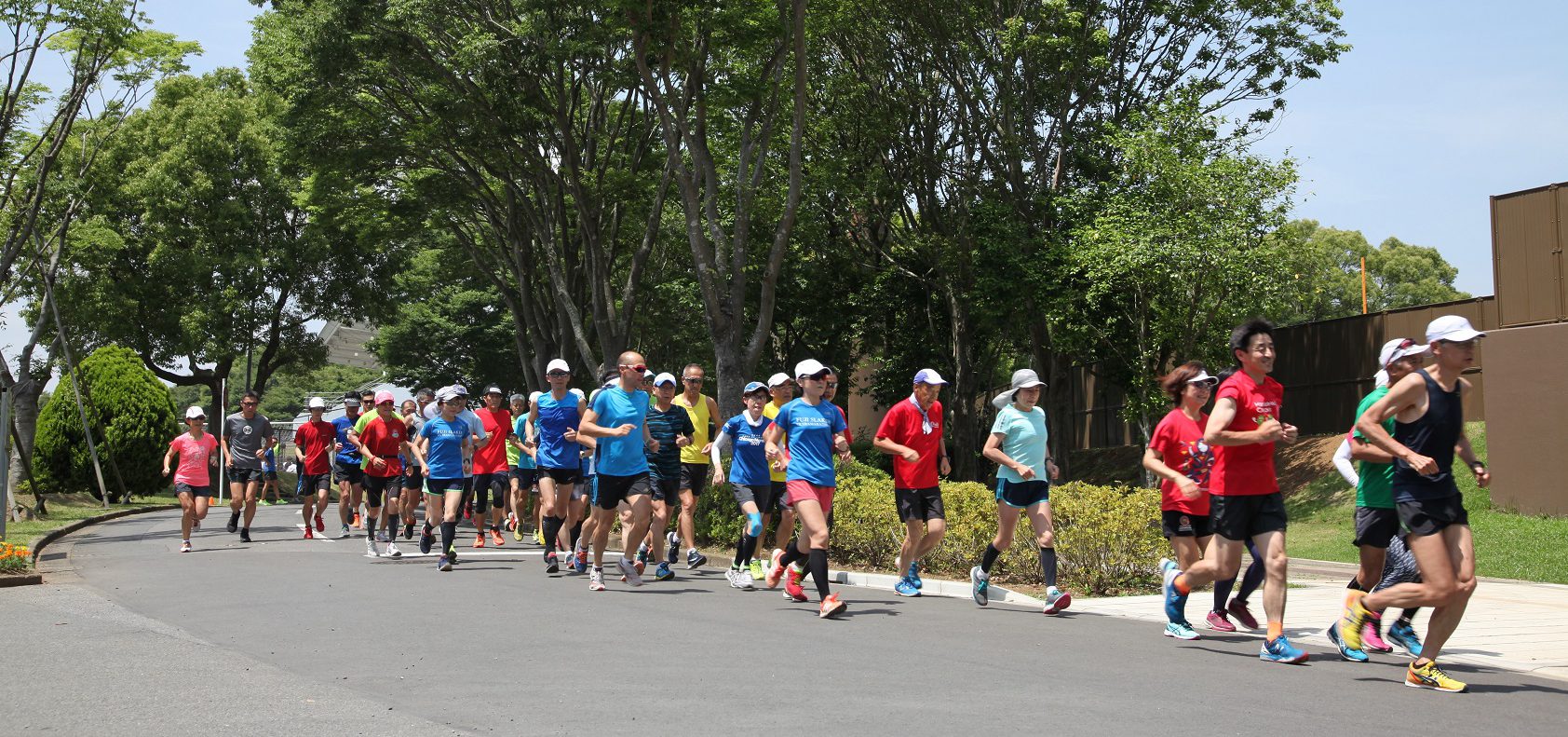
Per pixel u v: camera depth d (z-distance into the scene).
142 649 7.69
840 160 27.45
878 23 27.02
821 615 9.30
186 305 41.81
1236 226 23.81
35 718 5.69
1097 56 26.05
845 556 14.01
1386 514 7.66
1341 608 10.24
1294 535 23.77
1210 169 24.03
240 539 17.66
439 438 13.28
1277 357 30.61
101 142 27.23
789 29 19.61
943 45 26.62
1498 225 21.39
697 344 36.44
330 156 23.17
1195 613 9.81
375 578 12.10
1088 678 6.73
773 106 20.98
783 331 34.19
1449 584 6.44
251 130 41.97
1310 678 6.81
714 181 20.22
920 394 10.63
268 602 10.16
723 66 21.23
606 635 8.30
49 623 8.92
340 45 20.86
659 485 12.18
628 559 11.38
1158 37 27.72
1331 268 60.69
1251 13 27.11
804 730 5.41
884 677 6.71
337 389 85.44
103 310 39.81
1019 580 12.04
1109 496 12.12
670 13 18.48
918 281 31.19
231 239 42.22
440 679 6.64
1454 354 6.41
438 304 54.69
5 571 12.01
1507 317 21.22
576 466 12.52
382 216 26.17
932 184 29.16
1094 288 25.19
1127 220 24.73
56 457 31.30
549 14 20.09
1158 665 7.20
